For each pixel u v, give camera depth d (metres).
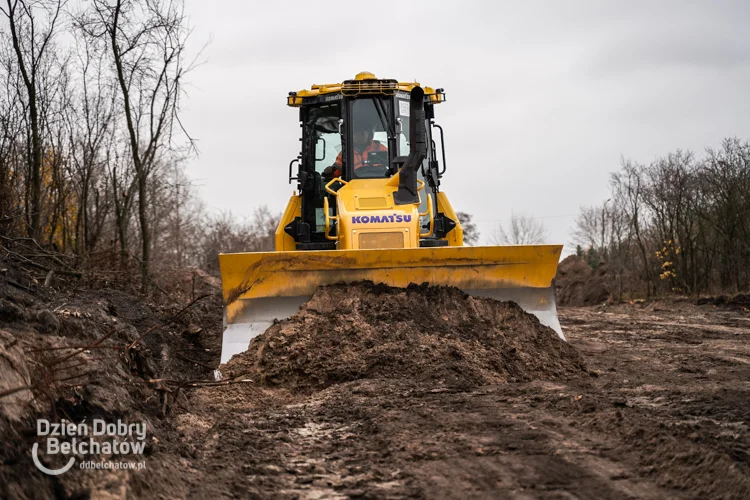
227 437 5.75
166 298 14.51
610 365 9.61
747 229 22.94
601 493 4.38
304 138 11.19
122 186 15.30
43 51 13.27
